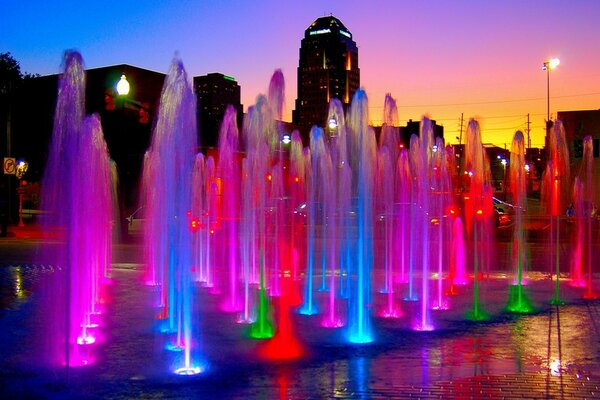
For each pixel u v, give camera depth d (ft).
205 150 136.15
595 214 104.68
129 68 151.43
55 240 85.20
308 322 30.86
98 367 22.29
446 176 80.53
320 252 70.90
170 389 19.56
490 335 27.63
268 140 42.11
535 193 182.80
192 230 57.72
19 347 25.30
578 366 22.26
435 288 43.55
